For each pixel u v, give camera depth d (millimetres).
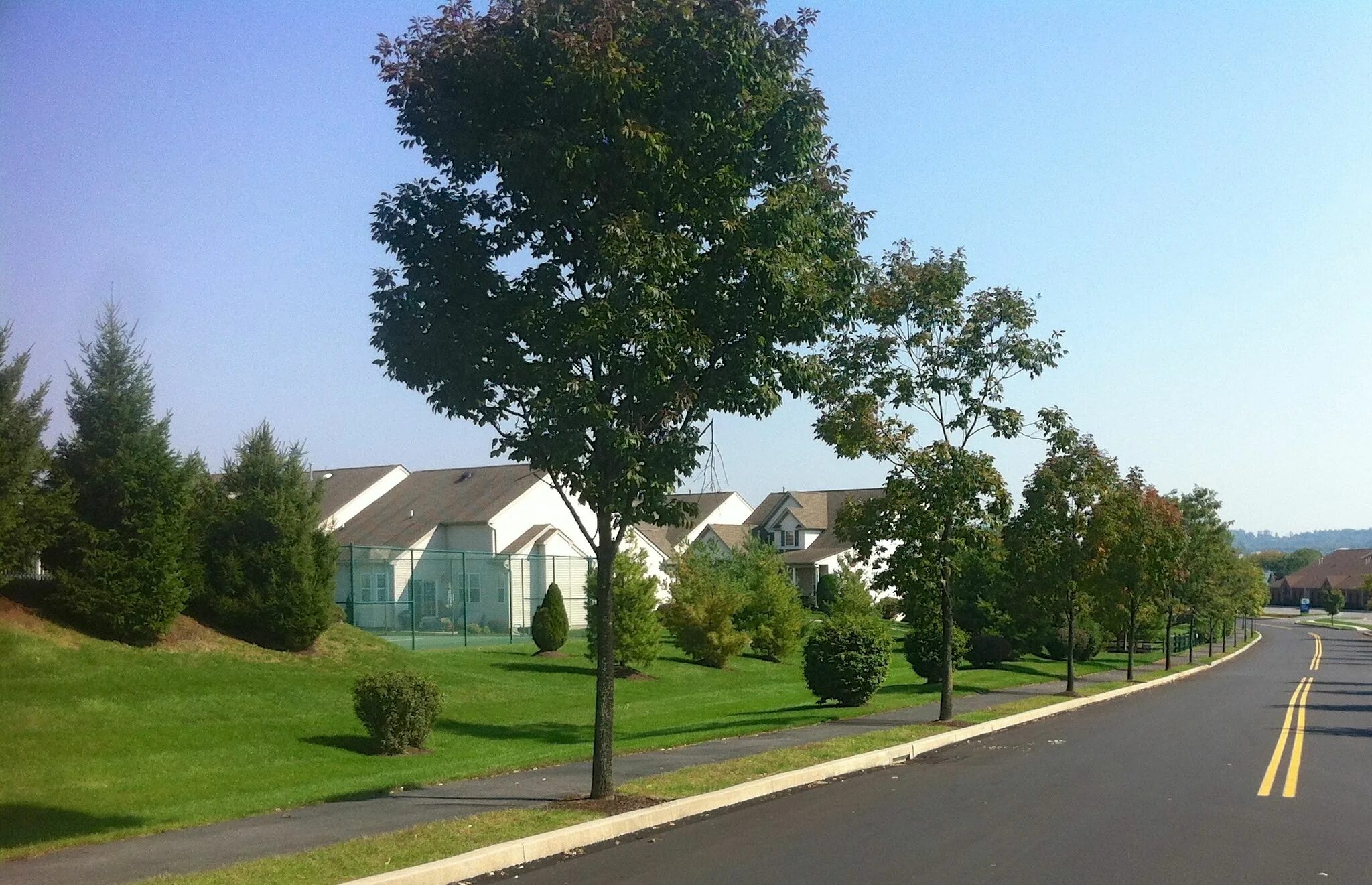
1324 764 15008
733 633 35781
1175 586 41719
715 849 9508
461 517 49344
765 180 11625
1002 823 10602
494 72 10539
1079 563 28141
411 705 18000
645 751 16406
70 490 21234
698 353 10930
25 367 20047
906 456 19609
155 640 22031
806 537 71625
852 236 12508
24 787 13859
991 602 44219
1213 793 12492
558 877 8562
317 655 24984
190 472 22734
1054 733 19344
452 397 11070
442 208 11109
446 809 11438
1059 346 19812
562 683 28453
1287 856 9133
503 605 47719
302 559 24734
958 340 19469
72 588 20781
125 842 10016
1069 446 23438
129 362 22219
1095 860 8969
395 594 46875
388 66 10805
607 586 11656
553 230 11273
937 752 16531
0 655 18844
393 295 10953
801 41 11266
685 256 10773
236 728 18531
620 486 10891
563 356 10789
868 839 9859
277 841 9898
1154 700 27609
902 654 45062
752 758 14805
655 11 10539
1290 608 168750
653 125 10750
